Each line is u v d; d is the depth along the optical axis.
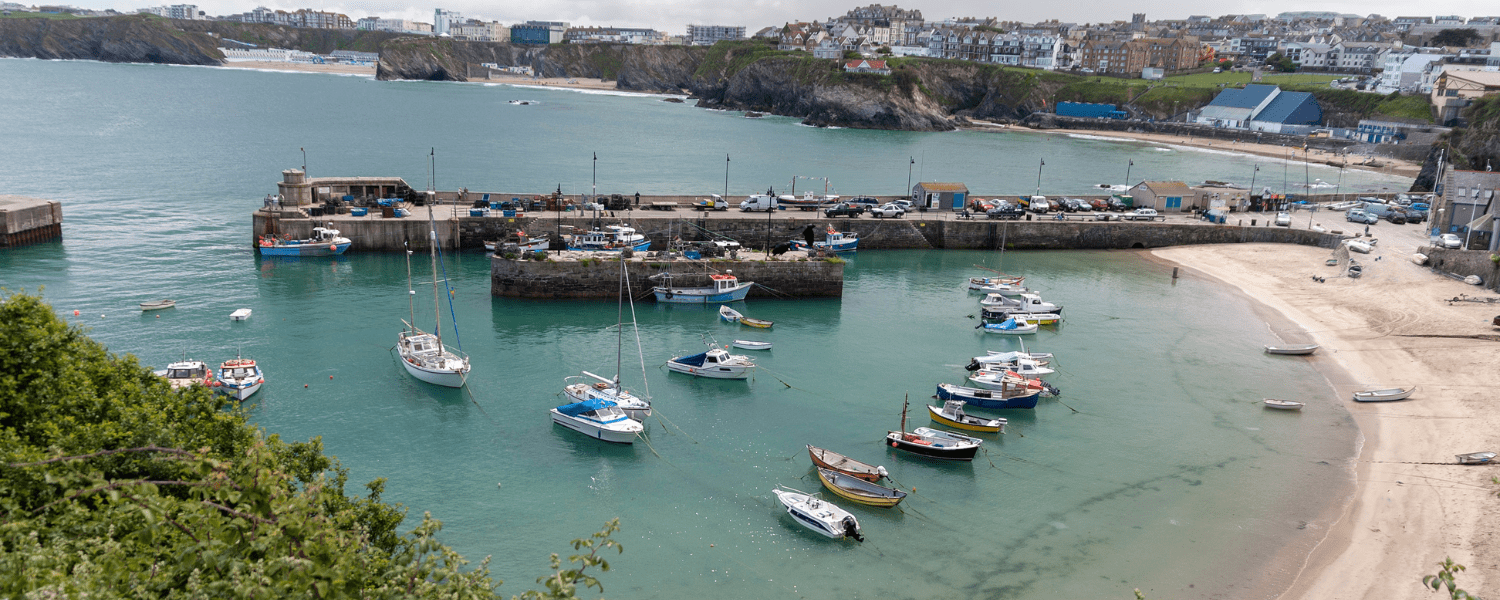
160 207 120.75
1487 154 170.62
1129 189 147.12
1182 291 94.62
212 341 69.50
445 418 57.31
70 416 27.81
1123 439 56.22
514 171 170.62
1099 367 69.75
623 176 168.50
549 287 86.81
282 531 15.60
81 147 177.25
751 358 70.88
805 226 113.25
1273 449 54.69
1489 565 40.78
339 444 53.03
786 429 57.25
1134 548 43.69
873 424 58.31
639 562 41.81
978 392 60.91
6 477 21.41
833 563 42.22
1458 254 93.56
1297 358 71.94
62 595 13.91
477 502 47.06
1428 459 52.22
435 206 112.62
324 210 103.81
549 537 43.91
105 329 71.12
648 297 89.25
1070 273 103.56
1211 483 50.34
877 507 47.38
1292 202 137.50
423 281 90.94
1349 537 44.22
